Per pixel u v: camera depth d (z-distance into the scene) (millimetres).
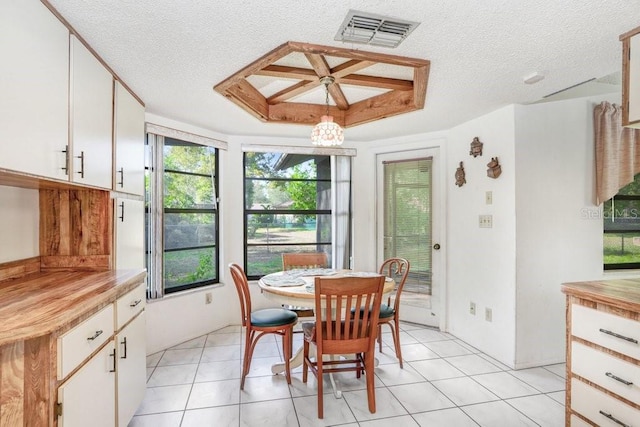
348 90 2850
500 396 2295
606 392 1521
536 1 1426
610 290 1608
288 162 4020
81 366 1309
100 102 1907
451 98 2604
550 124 2781
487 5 1454
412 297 3832
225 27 1628
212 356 2922
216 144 3562
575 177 2822
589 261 2852
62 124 1521
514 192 2713
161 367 2705
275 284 2471
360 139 4000
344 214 3992
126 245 2264
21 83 1245
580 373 1655
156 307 3006
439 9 1484
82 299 1359
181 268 3352
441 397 2283
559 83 2318
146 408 2133
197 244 3506
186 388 2385
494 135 2918
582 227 2834
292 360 2680
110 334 1578
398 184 3922
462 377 2564
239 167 3779
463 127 3316
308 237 4066
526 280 2723
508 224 2762
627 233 3264
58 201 2025
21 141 1244
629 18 1553
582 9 1487
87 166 1748
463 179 3287
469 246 3229
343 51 1854
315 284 1980
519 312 2707
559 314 2793
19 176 1337
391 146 3928
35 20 1327
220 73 2146
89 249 2049
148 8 1467
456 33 1688
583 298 1630
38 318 1132
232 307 3758
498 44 1798
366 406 2176
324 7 1471
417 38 1737
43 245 2012
